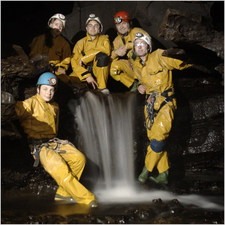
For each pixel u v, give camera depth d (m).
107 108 6.60
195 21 7.29
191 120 7.09
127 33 7.51
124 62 7.39
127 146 6.70
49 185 6.19
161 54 6.21
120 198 5.64
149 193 5.90
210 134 7.11
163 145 6.19
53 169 5.41
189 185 6.21
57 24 7.79
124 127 6.71
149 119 6.30
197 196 5.66
